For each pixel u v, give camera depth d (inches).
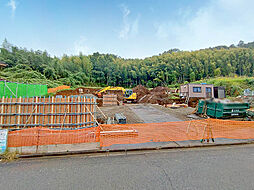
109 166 135.9
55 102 224.7
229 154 163.3
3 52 2023.9
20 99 217.2
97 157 157.6
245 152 169.5
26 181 111.5
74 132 186.4
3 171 127.4
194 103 791.7
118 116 330.6
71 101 229.8
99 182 109.7
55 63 2208.4
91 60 3260.3
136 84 3073.3
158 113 453.4
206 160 147.7
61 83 1862.7
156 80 2906.0
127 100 1024.2
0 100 214.1
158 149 178.7
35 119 218.5
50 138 176.1
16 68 1781.5
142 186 104.2
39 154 160.7
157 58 3777.1
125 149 174.7
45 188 102.7
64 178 115.5
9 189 101.5
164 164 139.1
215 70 2667.3
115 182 109.4
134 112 478.0
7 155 154.5
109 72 3006.9
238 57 2915.8
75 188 102.5
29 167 135.0
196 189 100.2
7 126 212.4
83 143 185.5
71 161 148.0
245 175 118.3
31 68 1939.0
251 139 206.7
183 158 153.2
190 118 370.3
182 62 3107.8
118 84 3058.6
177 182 108.7
